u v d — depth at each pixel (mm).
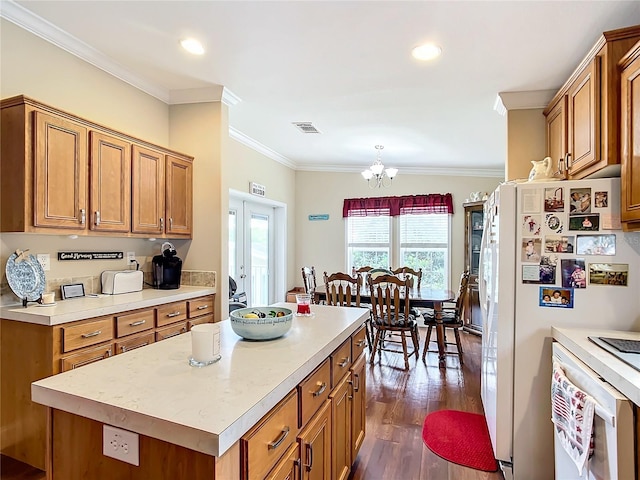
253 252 5270
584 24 2117
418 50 2439
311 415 1424
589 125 2129
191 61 2674
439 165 5660
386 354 4359
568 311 1907
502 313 1998
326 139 4551
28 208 2053
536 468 1965
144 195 2814
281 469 1170
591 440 1361
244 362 1332
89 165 2402
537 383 1956
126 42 2439
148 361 1345
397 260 5910
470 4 1954
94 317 2182
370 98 3266
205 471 881
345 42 2361
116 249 2938
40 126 2105
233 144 4430
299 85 3029
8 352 2109
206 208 3248
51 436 1092
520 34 2229
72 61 2498
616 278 1848
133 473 968
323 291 4391
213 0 1974
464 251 5609
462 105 3383
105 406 992
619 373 1273
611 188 1843
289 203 5945
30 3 2059
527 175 3066
